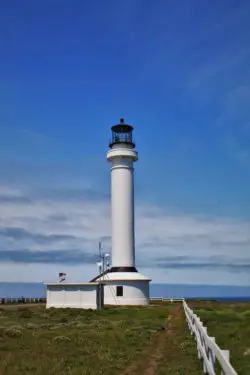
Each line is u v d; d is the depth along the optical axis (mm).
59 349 19797
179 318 38438
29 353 18609
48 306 53344
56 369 15344
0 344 20969
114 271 62031
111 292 59969
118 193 63688
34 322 33812
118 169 64062
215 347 11234
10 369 15250
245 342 20109
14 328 26047
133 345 21875
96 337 24297
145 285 61344
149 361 17812
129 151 63812
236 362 15844
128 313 43750
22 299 72938
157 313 43344
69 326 30406
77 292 52719
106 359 17844
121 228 63062
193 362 17000
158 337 25266
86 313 43188
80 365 16375
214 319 31484
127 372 15664
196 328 19297
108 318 39094
